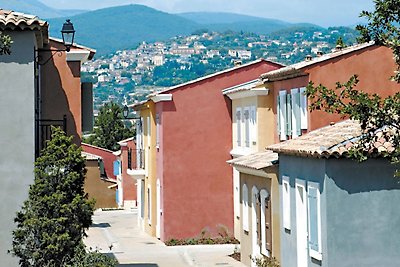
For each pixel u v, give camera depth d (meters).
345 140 25.34
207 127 46.97
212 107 47.00
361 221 25.25
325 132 28.95
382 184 25.33
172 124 46.78
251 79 47.03
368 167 25.25
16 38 25.89
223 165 47.12
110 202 81.25
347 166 25.22
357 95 20.25
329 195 25.14
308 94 20.83
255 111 40.38
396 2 19.58
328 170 25.16
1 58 25.80
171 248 44.53
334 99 20.53
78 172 25.39
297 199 28.22
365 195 25.25
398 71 20.45
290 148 27.80
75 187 25.19
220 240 46.47
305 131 33.06
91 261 24.75
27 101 25.95
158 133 48.47
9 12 26.83
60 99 31.94
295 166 28.31
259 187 33.69
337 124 30.41
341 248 25.14
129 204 76.56
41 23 25.81
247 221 36.09
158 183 48.69
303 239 27.92
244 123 43.41
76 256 24.58
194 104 46.88
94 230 55.25
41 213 24.62
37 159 25.03
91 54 32.41
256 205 34.44
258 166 32.06
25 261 24.44
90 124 34.75
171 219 46.78
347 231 25.20
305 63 32.94
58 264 24.42
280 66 47.81
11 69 25.88
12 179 25.78
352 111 20.03
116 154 79.62
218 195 47.03
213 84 47.03
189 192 46.88
